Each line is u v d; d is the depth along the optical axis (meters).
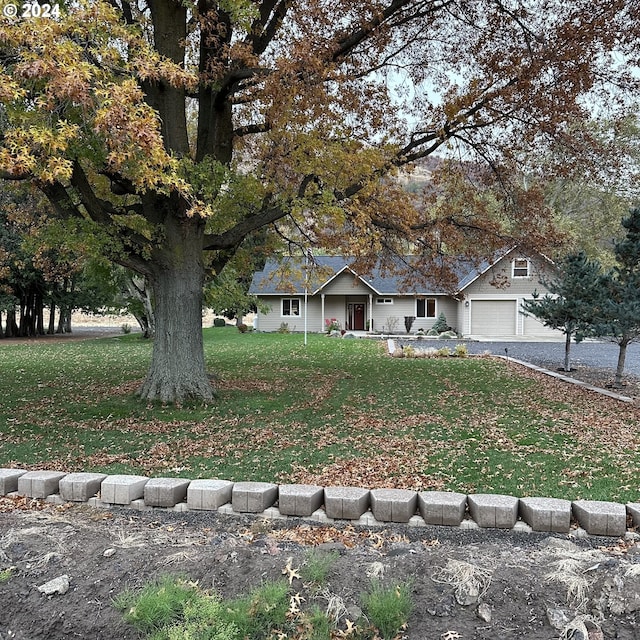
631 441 6.17
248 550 3.13
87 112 5.37
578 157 9.19
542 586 2.72
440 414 7.64
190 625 2.54
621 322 10.14
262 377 11.53
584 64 7.67
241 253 11.49
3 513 3.92
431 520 3.77
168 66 5.46
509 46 8.57
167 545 3.26
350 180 7.73
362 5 7.77
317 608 2.62
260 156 8.82
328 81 7.41
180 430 6.65
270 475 4.91
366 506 3.96
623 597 2.62
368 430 6.63
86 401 8.60
